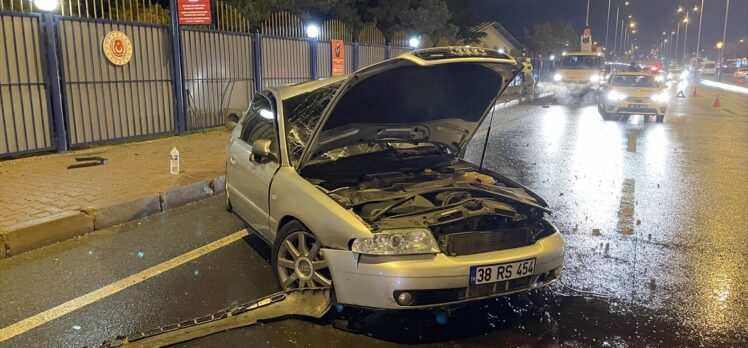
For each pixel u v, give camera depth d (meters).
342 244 3.34
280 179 3.99
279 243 3.89
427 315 3.75
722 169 9.32
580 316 3.85
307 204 3.62
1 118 8.02
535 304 4.01
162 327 3.53
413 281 3.17
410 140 4.66
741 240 5.58
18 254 4.85
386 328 3.57
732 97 28.83
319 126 3.75
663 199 7.26
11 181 6.86
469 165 4.83
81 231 5.41
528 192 4.21
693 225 6.10
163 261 4.70
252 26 16.00
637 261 4.95
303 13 18.91
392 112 4.26
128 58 9.77
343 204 3.50
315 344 3.36
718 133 14.00
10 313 3.72
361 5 25.81
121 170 7.62
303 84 4.64
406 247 3.21
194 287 4.18
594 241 5.51
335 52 16.36
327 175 4.15
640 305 4.04
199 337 3.40
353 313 3.73
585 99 26.28
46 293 4.04
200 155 8.93
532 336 3.54
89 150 9.16
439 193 3.90
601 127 15.09
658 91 16.31
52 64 8.52
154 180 7.00
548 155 10.51
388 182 4.08
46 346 3.31
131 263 4.65
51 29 8.45
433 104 4.32
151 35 10.26
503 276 3.37
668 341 3.53
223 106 12.20
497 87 4.30
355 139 4.40
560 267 3.73
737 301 4.14
